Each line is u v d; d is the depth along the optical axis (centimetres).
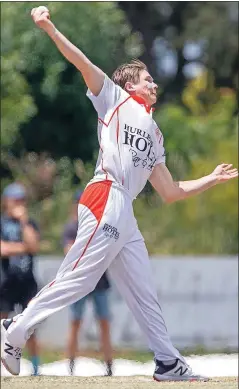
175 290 5356
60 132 8500
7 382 2345
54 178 7294
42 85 7831
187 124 7075
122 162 2231
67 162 7838
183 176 6272
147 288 2298
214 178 2434
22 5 7325
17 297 3831
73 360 4006
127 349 5075
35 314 2238
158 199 6209
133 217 2266
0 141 6588
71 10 7769
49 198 6819
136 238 2288
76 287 2231
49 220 6256
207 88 8125
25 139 8362
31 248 3828
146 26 11888
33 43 7469
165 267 5384
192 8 11900
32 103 6981
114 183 2223
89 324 4953
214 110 7162
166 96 11938
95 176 2261
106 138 2241
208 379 2381
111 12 8062
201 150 6856
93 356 4609
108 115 2247
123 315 5150
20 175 7144
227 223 5959
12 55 6844
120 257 2280
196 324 5328
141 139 2248
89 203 2228
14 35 7356
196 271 5375
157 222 6112
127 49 8844
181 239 6016
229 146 6016
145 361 4572
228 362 4534
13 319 2272
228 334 5316
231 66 11606
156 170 2364
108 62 8075
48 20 2198
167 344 2331
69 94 8294
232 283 5366
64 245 3994
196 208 5969
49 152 8550
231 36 11575
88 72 2231
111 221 2211
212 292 5362
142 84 2342
